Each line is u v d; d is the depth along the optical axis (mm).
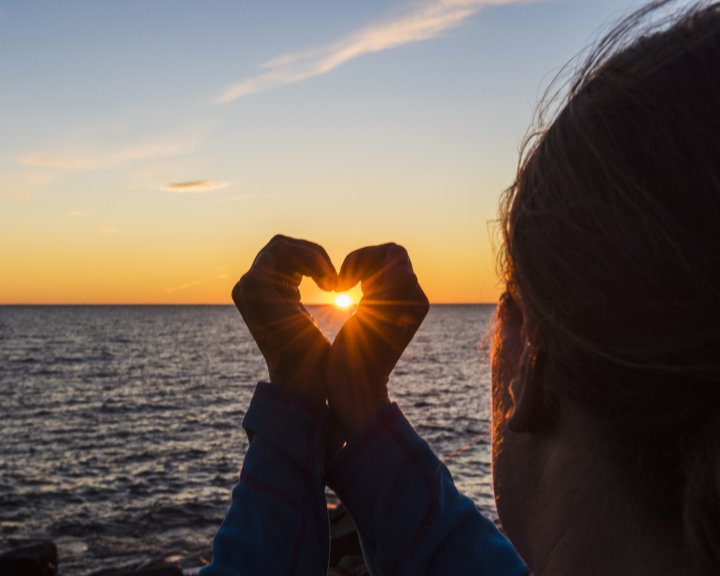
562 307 501
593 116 514
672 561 507
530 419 576
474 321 184750
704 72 485
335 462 930
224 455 30281
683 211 461
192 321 192750
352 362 954
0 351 90688
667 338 457
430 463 918
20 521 20297
